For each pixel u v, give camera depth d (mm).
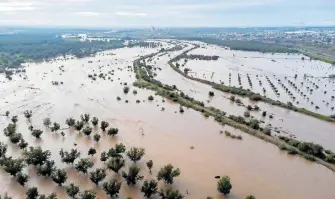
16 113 125688
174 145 96812
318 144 95875
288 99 152250
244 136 104875
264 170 82625
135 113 126938
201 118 122250
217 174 80062
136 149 85312
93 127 111750
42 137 103125
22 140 93375
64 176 74500
